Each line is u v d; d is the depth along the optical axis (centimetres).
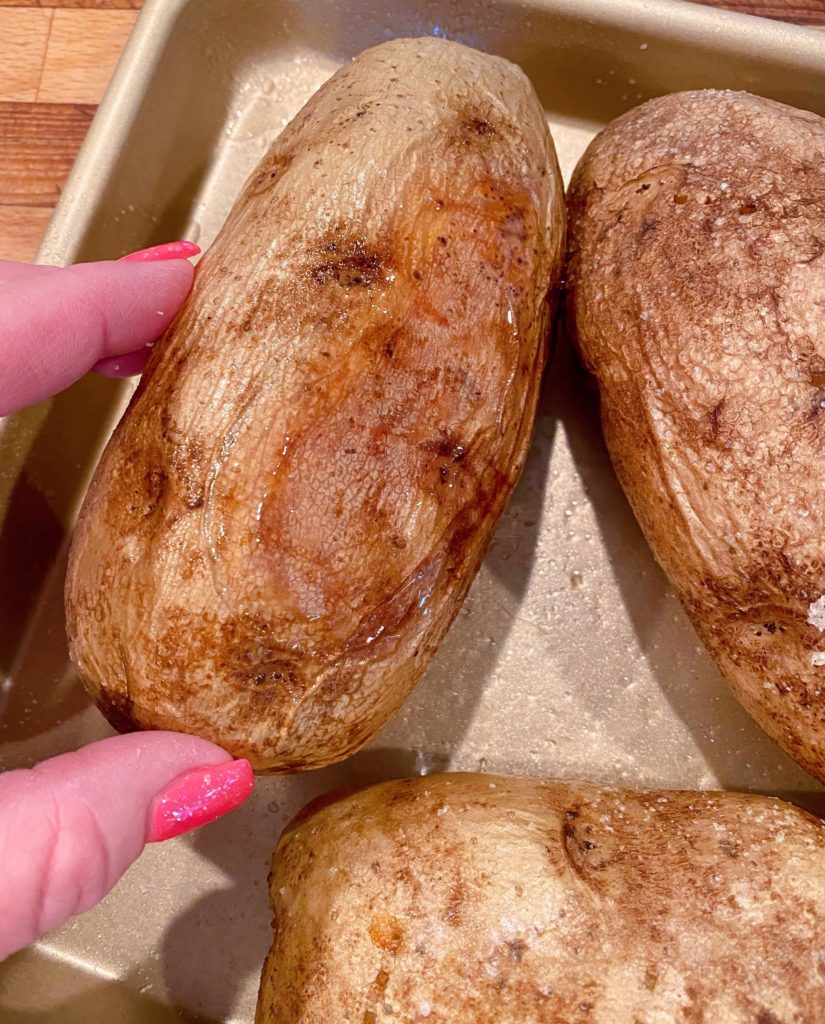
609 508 19
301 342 13
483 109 15
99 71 22
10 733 18
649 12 19
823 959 13
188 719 13
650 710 18
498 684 18
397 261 14
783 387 14
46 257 18
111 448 15
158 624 13
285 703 14
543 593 19
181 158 21
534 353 15
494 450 15
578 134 21
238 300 14
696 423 14
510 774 18
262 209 14
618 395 16
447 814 14
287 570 13
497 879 13
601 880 13
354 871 14
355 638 14
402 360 14
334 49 22
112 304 14
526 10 20
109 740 13
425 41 16
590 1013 12
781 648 15
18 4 22
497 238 14
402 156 14
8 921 11
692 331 14
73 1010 16
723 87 20
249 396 13
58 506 19
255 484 13
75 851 11
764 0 21
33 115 22
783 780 18
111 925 17
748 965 12
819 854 14
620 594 19
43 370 14
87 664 14
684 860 14
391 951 13
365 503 13
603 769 18
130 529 14
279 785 18
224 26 21
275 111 22
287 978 14
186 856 18
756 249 14
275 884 15
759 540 14
